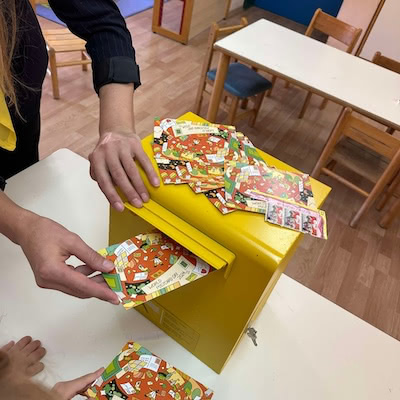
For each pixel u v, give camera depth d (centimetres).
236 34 205
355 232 204
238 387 65
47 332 65
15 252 75
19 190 84
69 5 74
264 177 60
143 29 331
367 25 350
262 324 74
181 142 63
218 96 214
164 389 55
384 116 169
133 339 67
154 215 54
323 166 205
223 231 51
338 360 71
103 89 72
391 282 183
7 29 57
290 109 285
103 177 57
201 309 59
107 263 50
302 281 175
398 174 207
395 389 68
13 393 35
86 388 53
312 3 404
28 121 94
